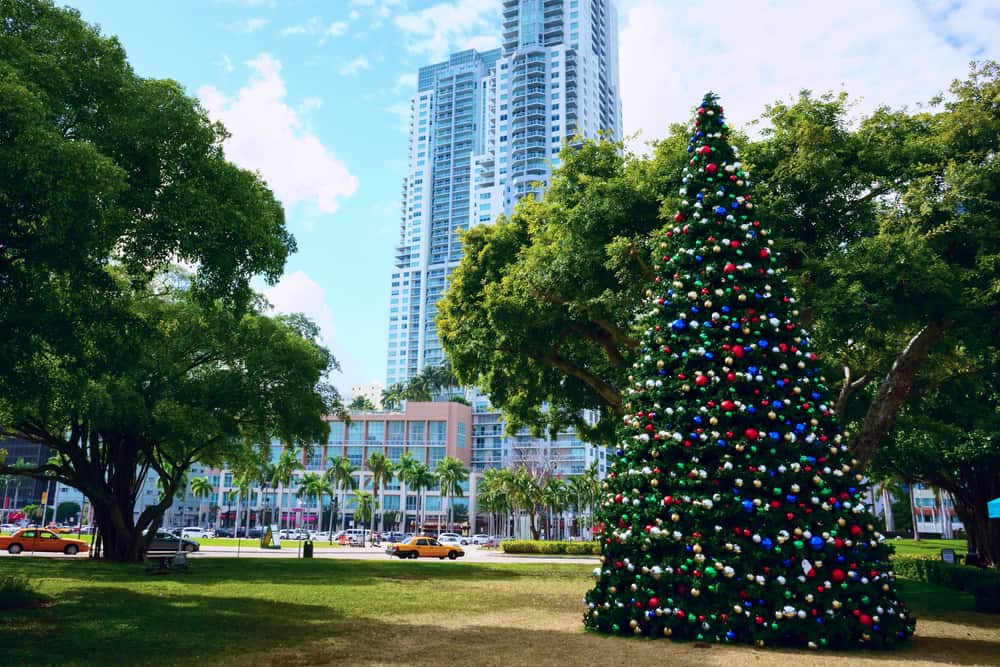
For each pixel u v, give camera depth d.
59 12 11.05
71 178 8.85
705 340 10.14
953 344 15.32
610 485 10.48
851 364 17.72
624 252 15.51
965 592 16.59
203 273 12.50
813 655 8.12
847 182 14.98
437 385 126.56
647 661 7.60
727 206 10.95
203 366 25.48
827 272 13.81
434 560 35.81
